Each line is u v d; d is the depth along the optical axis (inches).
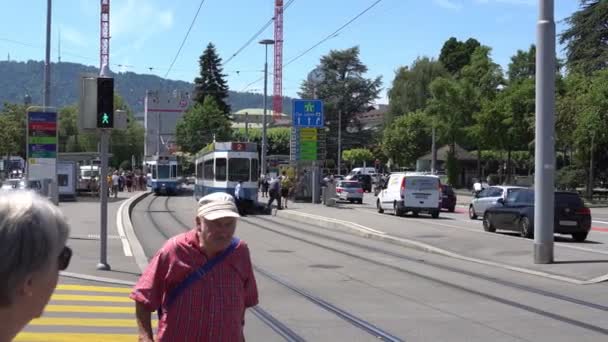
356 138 4333.2
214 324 178.1
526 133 2345.0
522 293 515.5
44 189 1167.0
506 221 975.0
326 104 4222.4
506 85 2544.3
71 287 495.5
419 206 1393.9
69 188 1808.6
